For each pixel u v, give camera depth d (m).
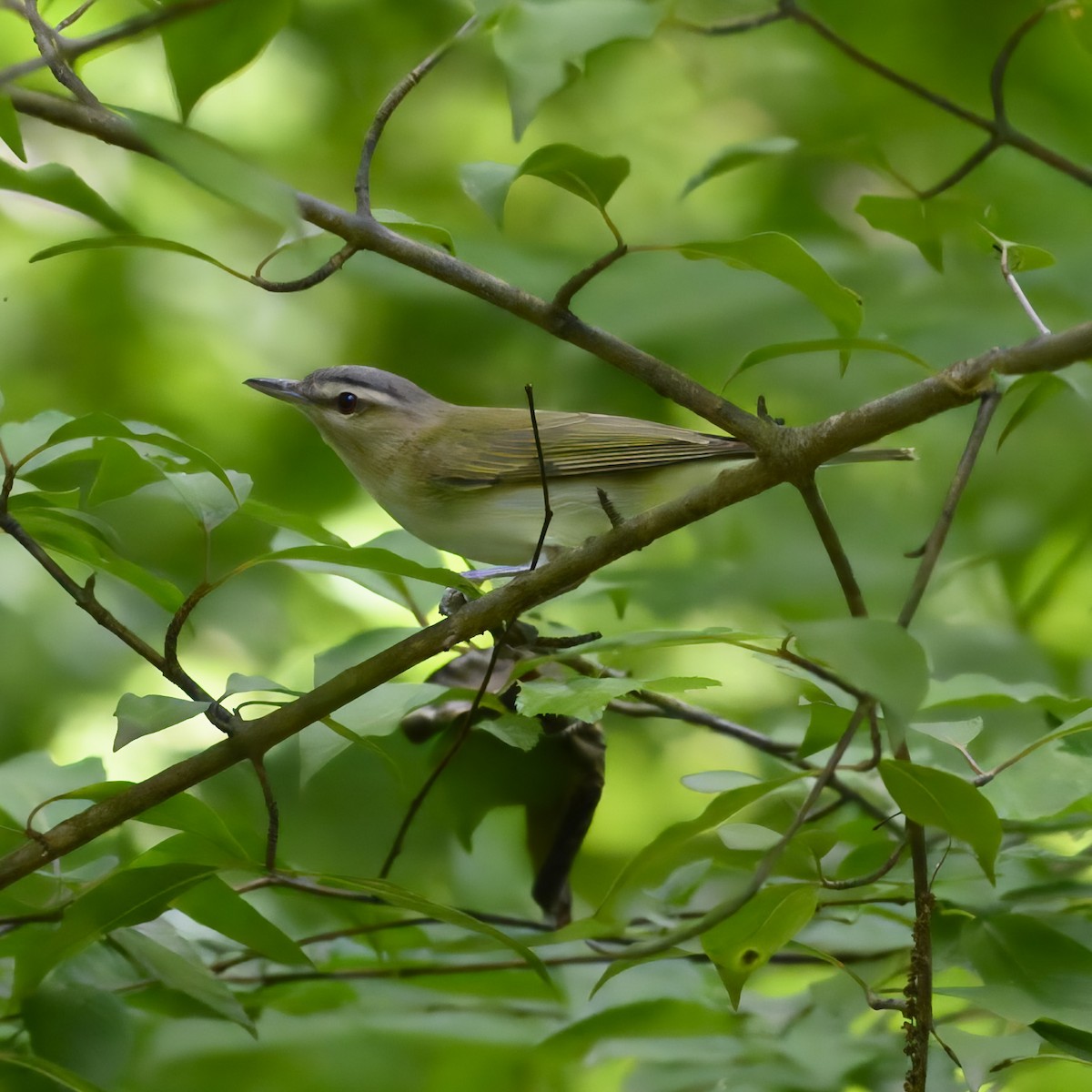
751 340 10.87
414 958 7.57
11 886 5.74
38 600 11.05
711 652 10.69
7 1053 5.03
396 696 6.00
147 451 6.18
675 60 12.82
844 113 12.08
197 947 7.06
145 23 4.14
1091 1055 5.34
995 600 11.30
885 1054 6.57
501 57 4.95
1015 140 6.70
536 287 11.19
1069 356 4.96
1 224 12.87
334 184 13.19
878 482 11.59
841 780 7.16
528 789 7.29
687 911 6.98
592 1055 7.26
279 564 11.45
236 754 5.24
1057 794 6.00
